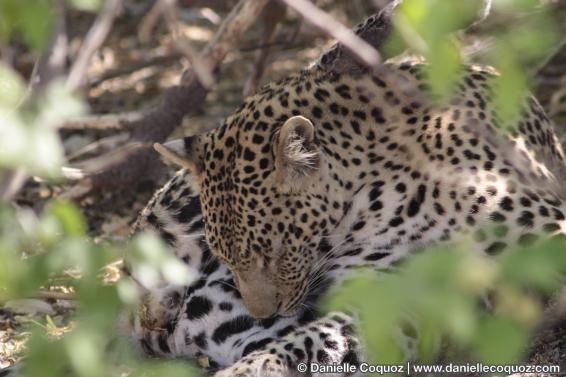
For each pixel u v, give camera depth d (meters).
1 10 3.51
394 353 3.26
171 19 4.49
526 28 3.44
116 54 16.86
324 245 8.27
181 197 9.11
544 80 13.80
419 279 3.11
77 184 11.91
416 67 8.55
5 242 3.68
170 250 8.91
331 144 8.20
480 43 8.78
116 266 9.48
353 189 8.25
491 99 8.62
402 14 3.40
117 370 5.44
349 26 14.88
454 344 7.58
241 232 8.05
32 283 3.61
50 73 4.15
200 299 8.64
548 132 9.23
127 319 8.70
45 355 3.41
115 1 4.16
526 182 8.25
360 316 7.70
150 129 12.16
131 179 12.16
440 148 8.23
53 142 3.29
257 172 7.95
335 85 8.41
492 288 7.13
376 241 8.23
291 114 8.23
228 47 11.73
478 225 8.00
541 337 7.82
